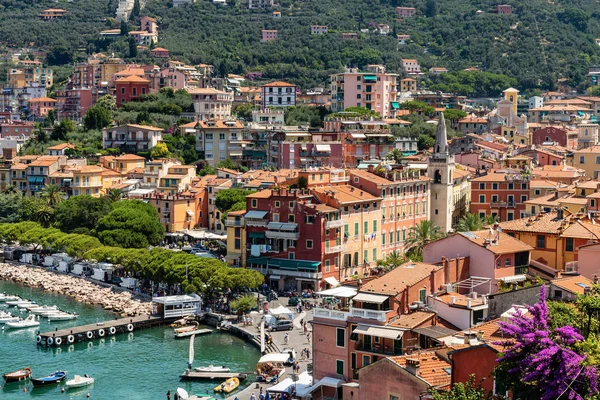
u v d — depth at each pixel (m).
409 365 147.25
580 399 114.38
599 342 120.31
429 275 193.75
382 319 182.12
